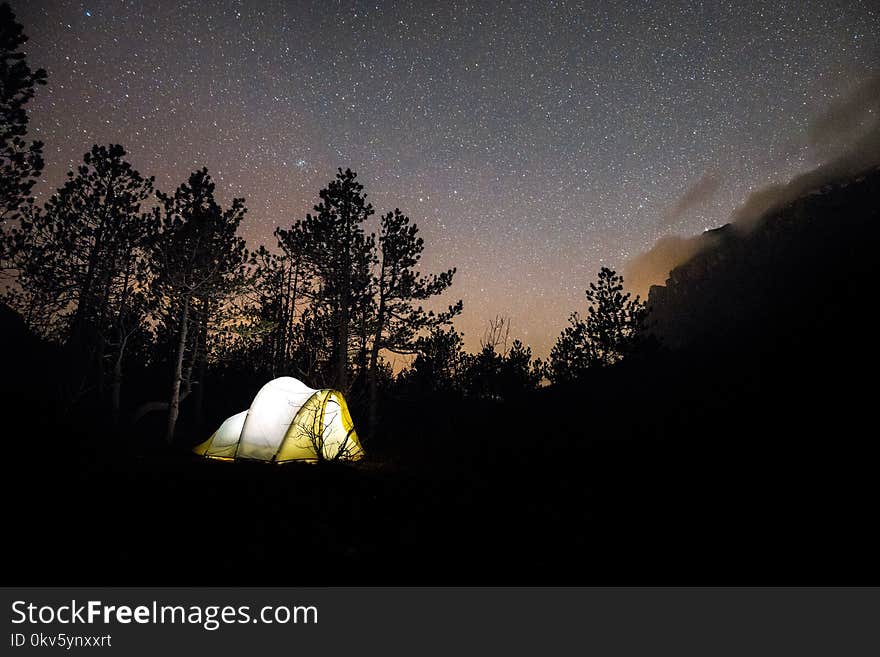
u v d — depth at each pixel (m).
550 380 31.66
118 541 5.04
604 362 26.59
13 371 17.97
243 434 13.84
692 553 5.87
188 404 24.53
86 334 17.59
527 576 5.07
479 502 8.91
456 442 20.48
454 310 20.91
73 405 16.28
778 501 8.44
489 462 15.45
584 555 5.76
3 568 4.23
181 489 8.01
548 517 7.77
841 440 13.01
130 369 24.42
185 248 16.94
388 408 27.02
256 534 5.75
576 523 7.37
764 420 17.42
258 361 26.08
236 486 8.84
